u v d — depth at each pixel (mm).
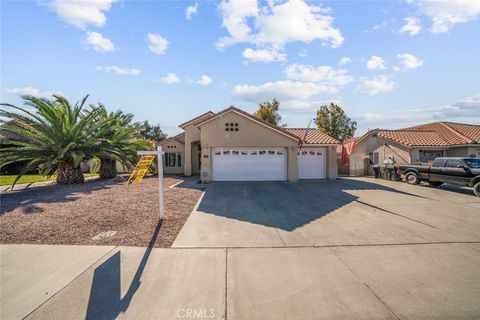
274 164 17016
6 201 9859
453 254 5094
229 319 3189
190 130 23203
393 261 4773
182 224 7078
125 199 10281
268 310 3352
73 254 5023
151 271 4371
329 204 9844
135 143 19734
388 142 21781
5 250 5207
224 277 4180
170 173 24891
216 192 12516
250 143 16688
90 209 8508
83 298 3588
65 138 14750
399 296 3637
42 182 17016
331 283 3992
